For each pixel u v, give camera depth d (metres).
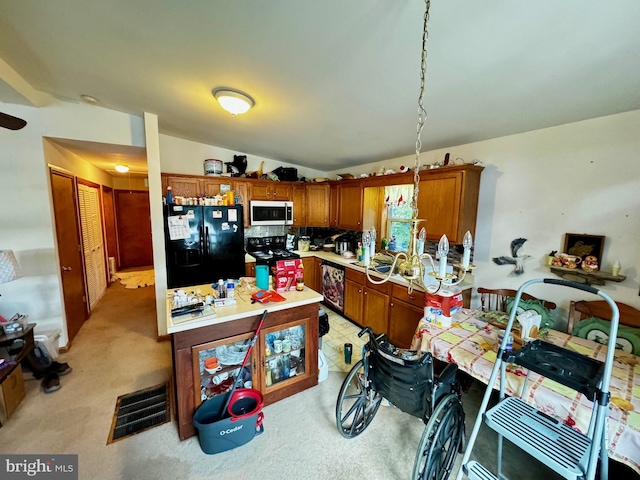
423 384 1.51
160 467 1.65
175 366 1.83
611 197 1.95
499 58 1.44
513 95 1.80
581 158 2.07
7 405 1.99
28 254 2.69
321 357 2.52
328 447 1.81
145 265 6.84
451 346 1.82
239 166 4.11
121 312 4.04
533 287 2.37
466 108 2.05
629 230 1.88
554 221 2.23
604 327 1.93
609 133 1.93
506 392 1.53
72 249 3.30
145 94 2.44
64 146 3.03
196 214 3.42
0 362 1.99
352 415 2.08
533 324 1.73
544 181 2.27
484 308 2.63
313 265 4.40
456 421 1.60
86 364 2.70
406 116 2.30
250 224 4.15
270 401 2.18
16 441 1.81
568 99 1.78
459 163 2.85
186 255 3.39
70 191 3.31
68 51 1.83
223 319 1.83
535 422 1.31
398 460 1.72
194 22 1.47
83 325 3.59
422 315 2.65
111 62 1.95
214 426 1.66
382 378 1.66
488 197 2.63
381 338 1.78
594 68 1.44
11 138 2.53
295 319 2.22
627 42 1.22
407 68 1.63
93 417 2.02
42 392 2.28
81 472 1.61
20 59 1.96
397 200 3.56
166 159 3.77
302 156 4.20
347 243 4.21
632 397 1.32
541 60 1.42
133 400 2.21
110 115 2.87
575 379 1.13
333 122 2.66
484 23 1.22
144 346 3.06
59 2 1.38
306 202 4.64
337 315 3.93
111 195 6.02
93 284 4.28
